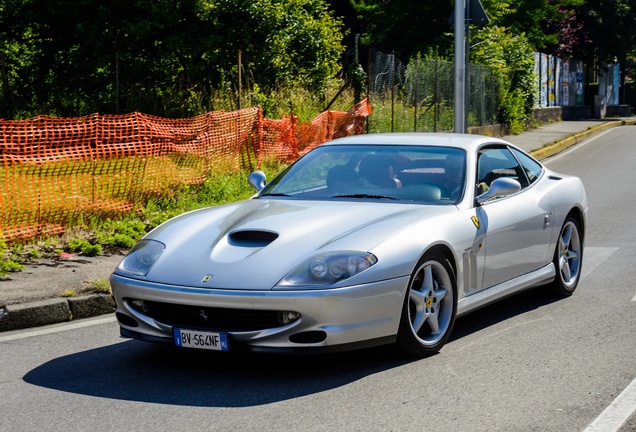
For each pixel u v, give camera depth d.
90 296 7.02
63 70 18.11
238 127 12.93
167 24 16.67
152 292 5.19
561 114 39.47
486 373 5.20
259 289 4.96
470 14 16.72
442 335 5.68
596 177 17.91
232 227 5.57
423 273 5.56
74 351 5.92
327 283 4.98
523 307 7.06
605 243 10.12
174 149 11.31
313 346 4.98
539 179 7.27
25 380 5.25
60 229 9.30
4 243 8.41
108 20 17.14
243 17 17.59
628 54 48.81
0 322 6.52
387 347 5.76
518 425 4.29
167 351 5.84
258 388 4.98
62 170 10.10
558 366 5.33
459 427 4.28
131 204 10.54
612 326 6.35
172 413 4.58
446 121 23.05
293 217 5.63
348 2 36.22
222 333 5.05
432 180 6.22
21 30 18.30
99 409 4.67
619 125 39.78
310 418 4.46
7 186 8.97
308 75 20.56
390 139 6.74
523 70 30.86
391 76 20.34
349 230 5.39
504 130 28.42
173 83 17.78
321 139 16.14
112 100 17.34
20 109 17.73
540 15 33.88
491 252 6.19
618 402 4.62
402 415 4.48
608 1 45.19
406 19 30.22
